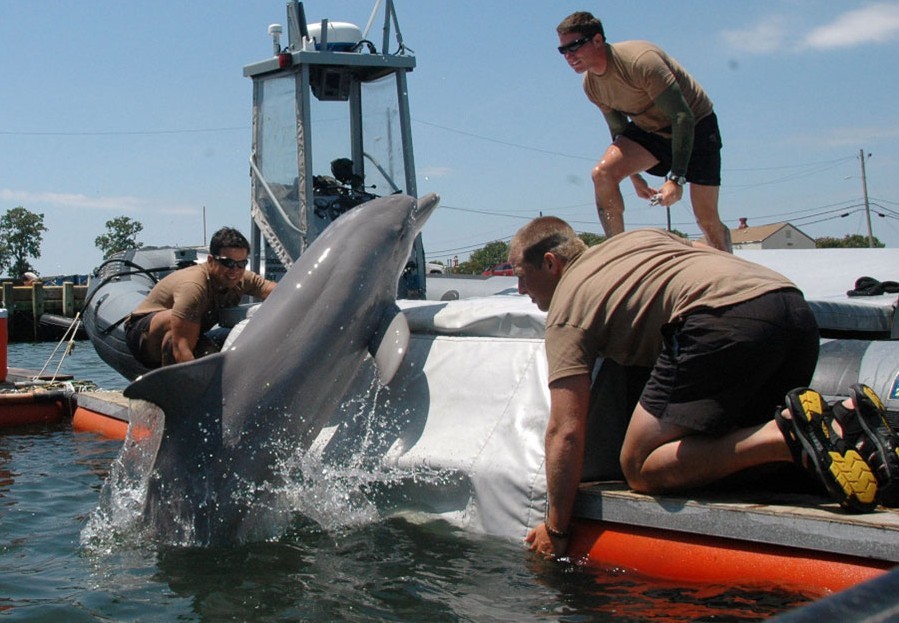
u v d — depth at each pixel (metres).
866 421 3.51
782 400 3.95
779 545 3.55
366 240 5.64
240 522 4.62
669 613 3.38
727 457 3.77
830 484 3.46
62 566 4.33
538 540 4.16
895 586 0.75
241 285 7.43
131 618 3.61
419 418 5.02
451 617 3.47
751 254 9.88
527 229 4.48
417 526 4.67
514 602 3.59
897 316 5.68
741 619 3.28
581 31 5.86
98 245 41.06
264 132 9.22
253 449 4.79
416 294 9.27
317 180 9.19
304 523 4.81
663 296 3.96
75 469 6.82
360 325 5.39
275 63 8.83
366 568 4.08
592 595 3.61
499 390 4.79
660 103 5.76
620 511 3.99
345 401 5.38
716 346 3.75
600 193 6.30
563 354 4.00
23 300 29.56
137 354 7.71
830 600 0.74
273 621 3.52
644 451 3.97
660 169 6.30
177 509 4.69
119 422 8.33
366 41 9.14
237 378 4.87
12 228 53.88
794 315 3.80
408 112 9.20
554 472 3.99
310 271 5.43
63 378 11.59
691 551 3.75
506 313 5.05
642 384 4.60
